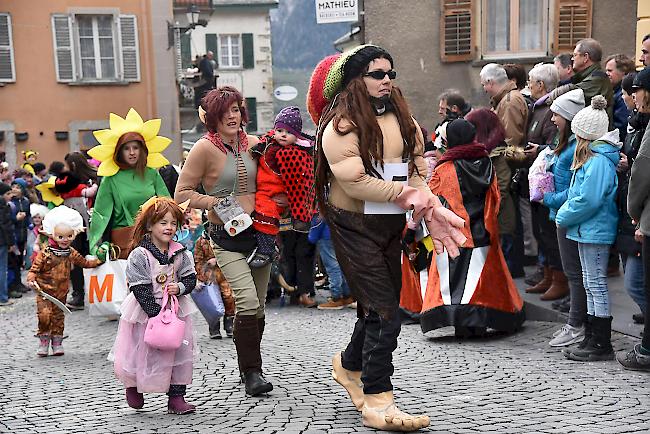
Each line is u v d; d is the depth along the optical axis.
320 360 6.74
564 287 8.13
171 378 5.25
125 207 8.02
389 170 4.57
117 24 24.83
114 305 7.85
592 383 5.60
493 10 14.59
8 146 24.39
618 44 14.27
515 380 5.77
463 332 7.34
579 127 6.23
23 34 24.23
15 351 8.16
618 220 6.24
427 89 14.91
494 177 7.40
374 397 4.66
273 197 5.72
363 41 14.94
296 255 9.90
